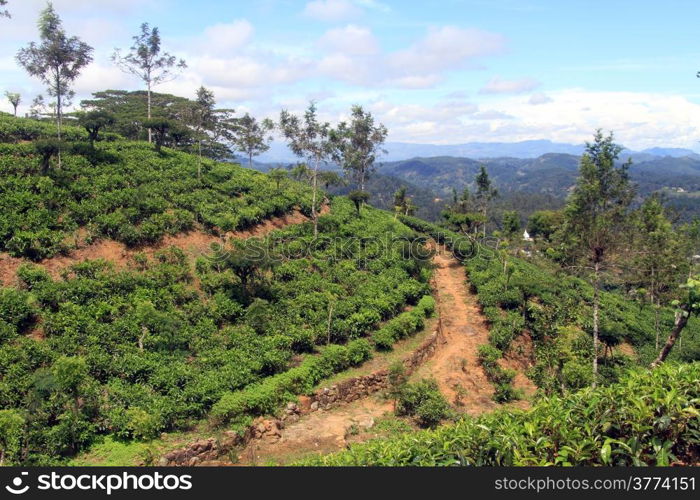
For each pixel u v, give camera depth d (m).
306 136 36.59
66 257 23.48
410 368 25.03
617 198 22.70
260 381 20.12
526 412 8.89
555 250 25.88
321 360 22.38
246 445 17.44
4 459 13.78
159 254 26.11
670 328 35.50
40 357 17.34
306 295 26.83
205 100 39.91
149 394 17.41
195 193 33.34
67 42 29.36
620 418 7.52
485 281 36.09
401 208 56.41
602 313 33.59
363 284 30.22
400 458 8.59
